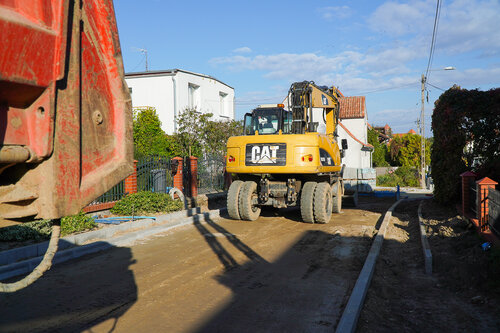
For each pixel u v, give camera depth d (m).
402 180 34.94
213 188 17.45
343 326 3.76
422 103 30.88
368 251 7.35
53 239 2.11
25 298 4.78
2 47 1.62
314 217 10.51
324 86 12.84
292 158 10.27
